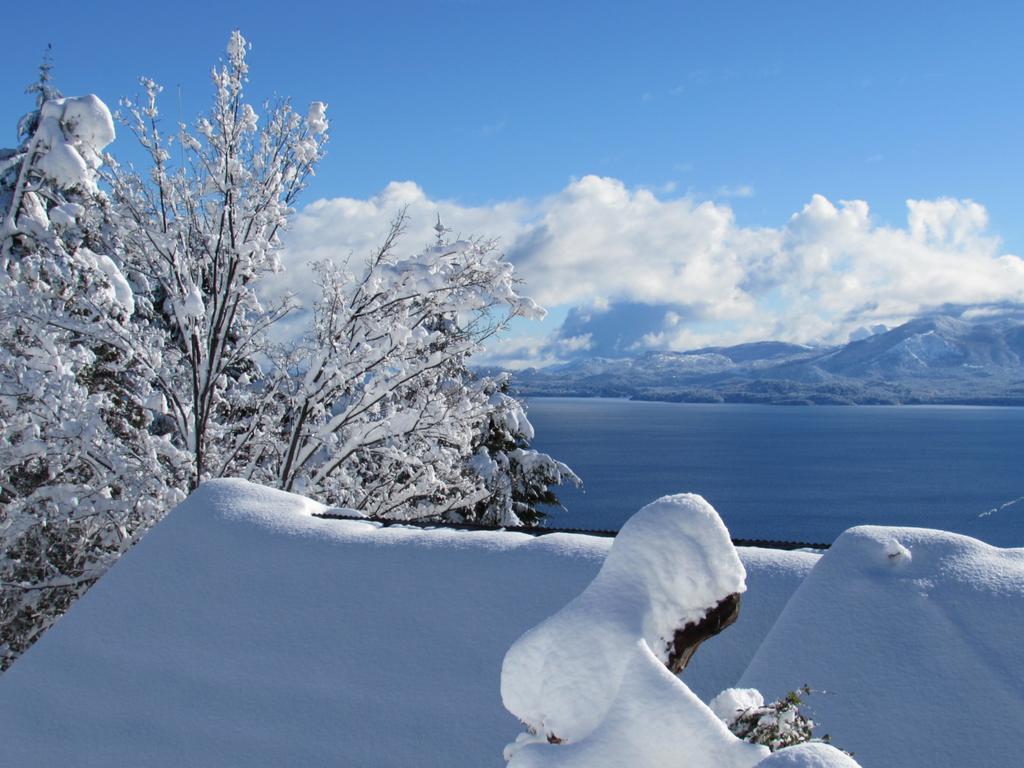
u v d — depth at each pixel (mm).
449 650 5562
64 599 13156
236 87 14031
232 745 5250
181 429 14250
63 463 12836
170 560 6715
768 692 4590
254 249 13875
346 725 5227
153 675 5809
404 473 16047
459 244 14148
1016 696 4320
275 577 6414
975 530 86500
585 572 5957
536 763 2477
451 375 16141
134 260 14555
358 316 14586
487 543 6398
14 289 13078
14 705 5715
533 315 14523
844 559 5293
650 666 2545
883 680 4527
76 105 14070
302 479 14250
